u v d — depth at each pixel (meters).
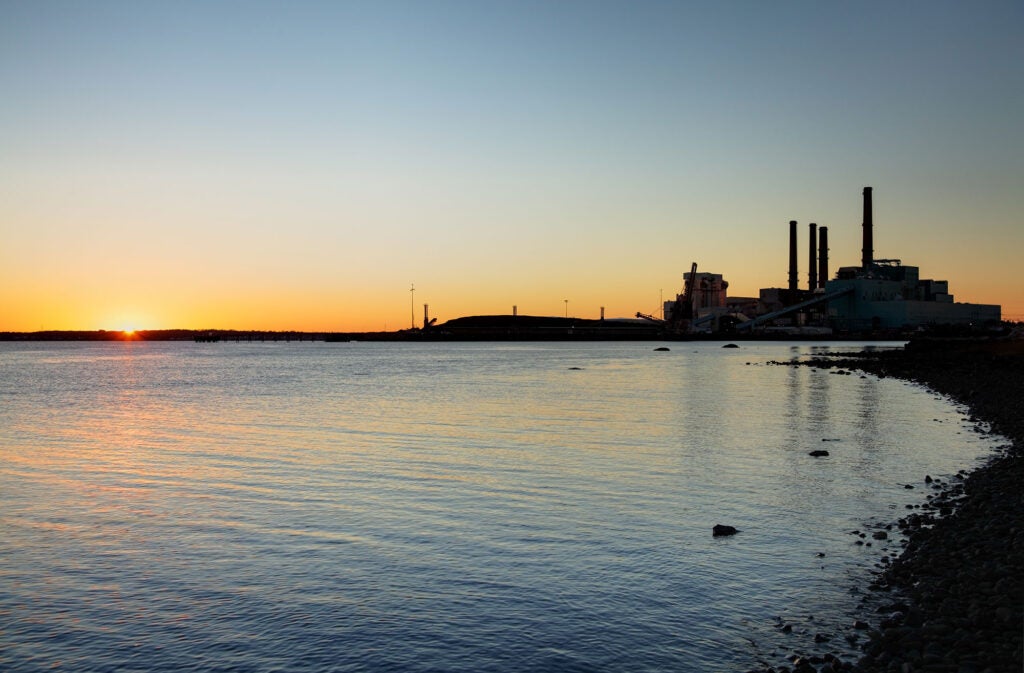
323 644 12.26
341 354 194.75
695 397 57.31
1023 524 17.02
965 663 10.27
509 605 13.78
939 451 30.34
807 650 11.69
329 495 22.91
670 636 12.39
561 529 18.80
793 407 48.97
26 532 18.89
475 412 47.28
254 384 78.50
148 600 14.22
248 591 14.62
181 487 24.38
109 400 60.19
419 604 13.89
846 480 24.50
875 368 91.94
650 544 17.41
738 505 21.14
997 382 60.34
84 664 11.71
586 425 39.97
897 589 14.03
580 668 11.38
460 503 21.70
